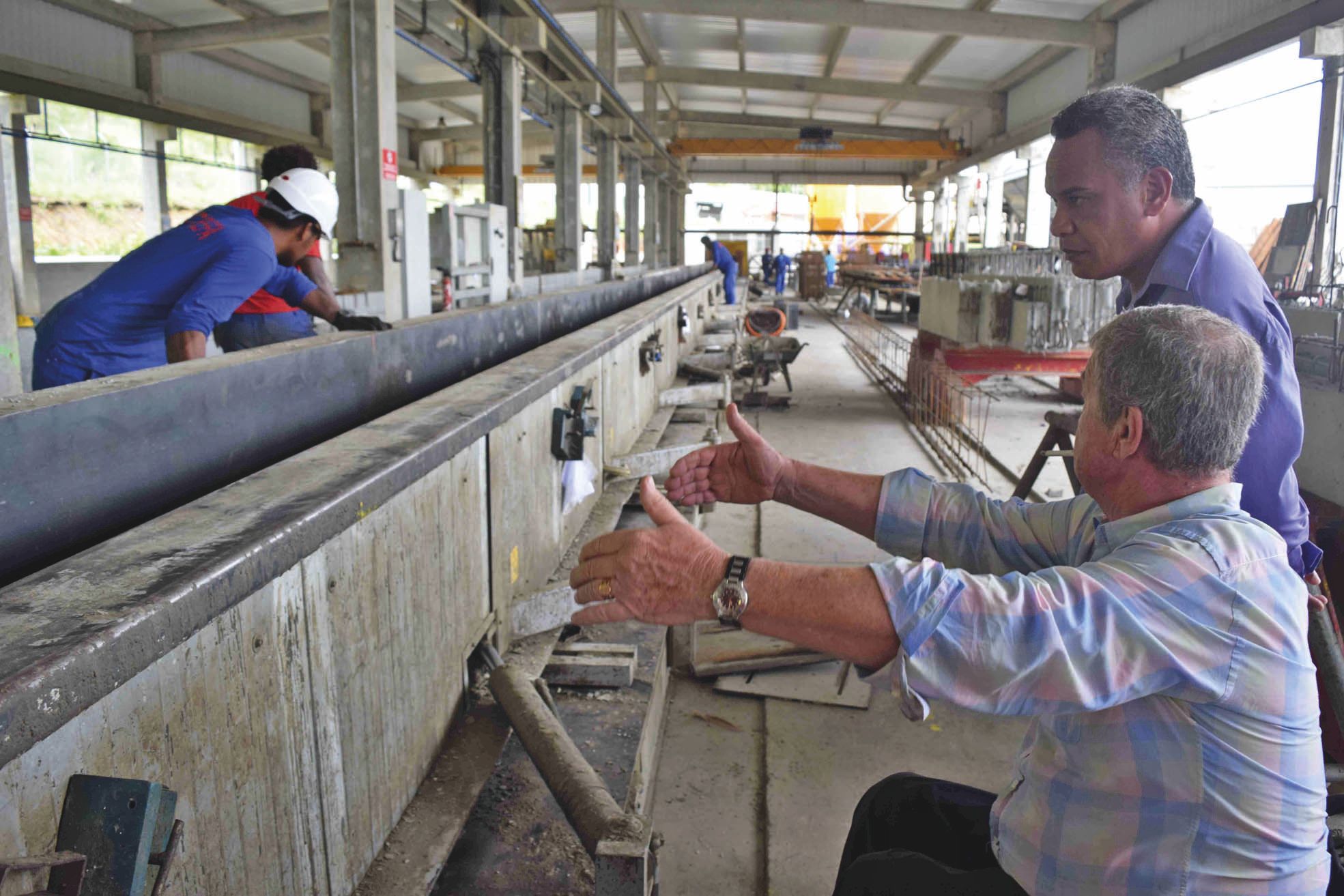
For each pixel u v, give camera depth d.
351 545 1.28
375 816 1.40
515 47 7.67
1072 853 1.07
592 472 2.96
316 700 1.19
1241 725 0.98
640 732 1.90
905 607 0.96
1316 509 3.45
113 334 2.42
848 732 2.88
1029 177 18.28
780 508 5.16
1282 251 8.10
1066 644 0.93
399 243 5.36
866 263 27.89
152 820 0.74
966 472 6.07
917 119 24.78
